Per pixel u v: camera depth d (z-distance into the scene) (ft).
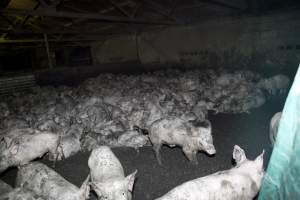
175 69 51.93
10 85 44.45
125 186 10.57
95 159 13.76
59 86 45.27
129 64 60.39
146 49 61.31
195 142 14.52
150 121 21.21
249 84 31.32
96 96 31.12
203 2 38.19
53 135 17.40
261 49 39.52
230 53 44.34
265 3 37.19
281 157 5.94
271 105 26.23
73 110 28.27
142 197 13.70
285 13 35.45
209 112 26.66
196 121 15.26
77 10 43.11
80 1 40.06
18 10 28.30
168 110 24.23
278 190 6.11
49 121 22.84
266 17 37.73
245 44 41.63
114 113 25.54
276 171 6.11
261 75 37.50
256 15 38.88
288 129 5.72
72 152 19.71
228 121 23.29
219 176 10.48
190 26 49.90
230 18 42.60
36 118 26.48
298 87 5.48
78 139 20.61
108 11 45.73
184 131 15.24
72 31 53.47
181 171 15.64
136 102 28.32
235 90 29.71
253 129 20.61
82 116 25.29
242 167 10.93
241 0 36.65
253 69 41.14
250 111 25.14
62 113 27.63
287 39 36.01
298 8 34.01
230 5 35.58
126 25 55.06
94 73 54.95
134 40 63.31
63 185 12.24
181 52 53.36
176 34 53.21
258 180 10.52
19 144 16.24
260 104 25.99
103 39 67.56
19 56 84.23
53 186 12.23
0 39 54.03
